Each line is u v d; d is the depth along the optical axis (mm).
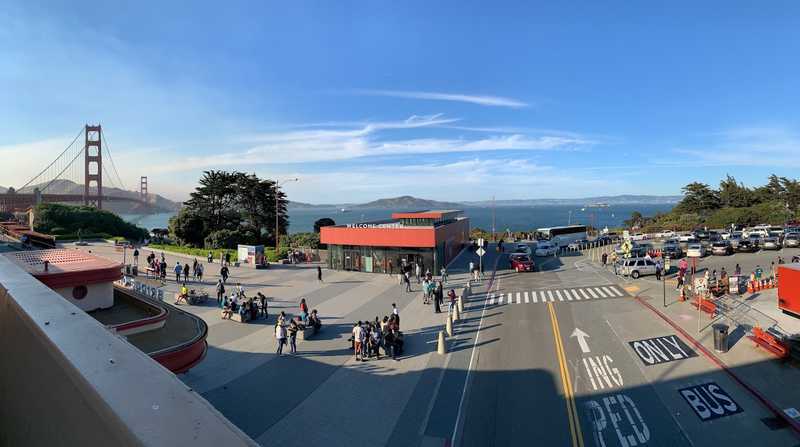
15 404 3092
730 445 11766
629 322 22234
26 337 2803
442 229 41344
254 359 18094
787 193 85250
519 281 35344
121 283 30203
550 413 13516
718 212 81562
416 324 23156
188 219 62469
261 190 66938
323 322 23719
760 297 25891
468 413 13602
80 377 1725
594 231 75938
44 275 11891
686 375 15758
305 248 52312
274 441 12133
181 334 12188
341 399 14539
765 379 15070
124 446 1228
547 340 19953
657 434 12328
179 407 1452
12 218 96750
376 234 39812
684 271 30391
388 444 12016
